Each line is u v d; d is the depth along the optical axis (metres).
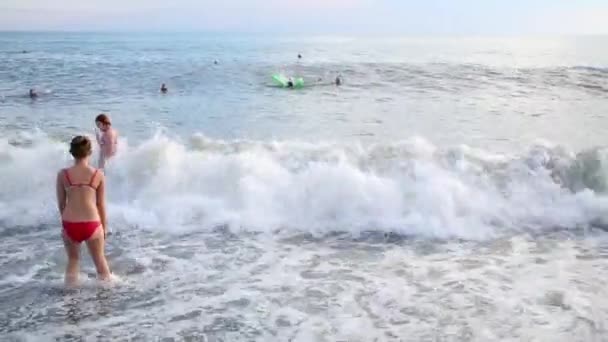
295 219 8.04
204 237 7.45
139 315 5.17
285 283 5.94
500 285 5.82
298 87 25.95
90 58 46.00
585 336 4.69
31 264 6.41
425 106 19.66
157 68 35.50
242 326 4.96
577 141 13.55
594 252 6.85
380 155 9.70
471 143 13.35
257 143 10.66
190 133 14.61
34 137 12.64
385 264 6.52
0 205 8.41
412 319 5.07
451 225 7.77
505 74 29.78
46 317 5.11
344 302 5.45
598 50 61.97
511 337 4.70
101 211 5.78
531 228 7.76
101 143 9.20
